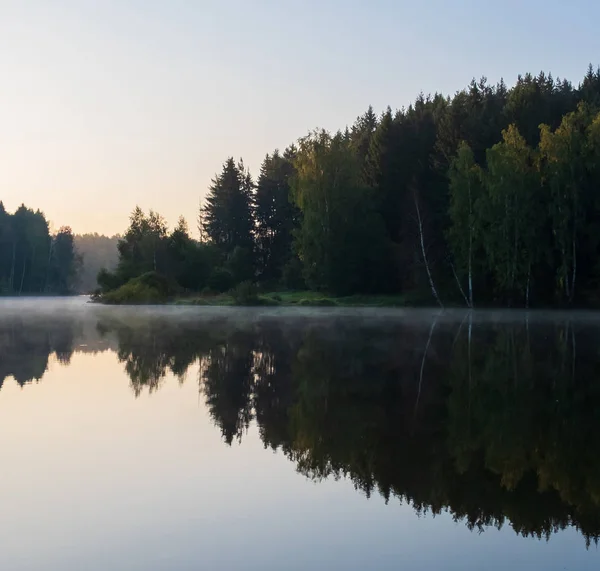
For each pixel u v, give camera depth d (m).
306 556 4.85
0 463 7.20
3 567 4.63
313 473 6.92
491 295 49.41
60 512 5.71
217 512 5.75
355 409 10.37
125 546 5.00
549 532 5.38
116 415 9.80
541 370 14.67
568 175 44.75
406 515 5.75
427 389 12.23
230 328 27.98
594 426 9.23
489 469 7.13
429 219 54.19
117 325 30.25
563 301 46.28
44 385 12.56
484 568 4.66
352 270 55.03
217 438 8.41
